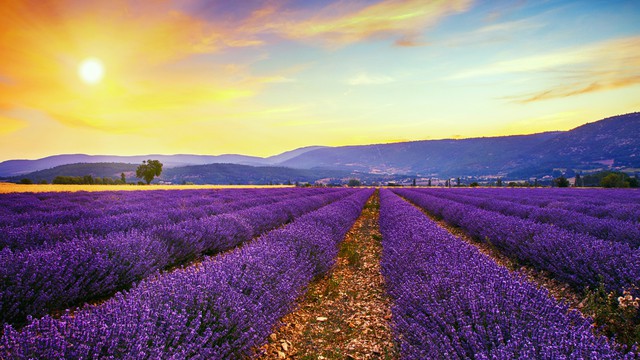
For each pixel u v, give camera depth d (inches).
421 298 134.9
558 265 224.7
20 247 233.8
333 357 142.5
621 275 176.1
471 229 424.5
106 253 201.8
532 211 502.9
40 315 153.9
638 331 128.5
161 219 372.8
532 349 84.6
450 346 100.3
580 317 112.5
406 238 266.4
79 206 564.7
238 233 347.6
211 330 113.1
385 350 146.3
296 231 264.7
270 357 141.8
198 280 136.9
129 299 114.6
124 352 88.0
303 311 195.2
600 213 503.8
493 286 132.2
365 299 213.8
